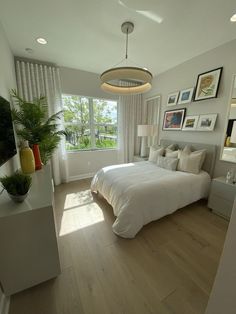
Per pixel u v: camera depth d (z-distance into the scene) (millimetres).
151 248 1719
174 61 3133
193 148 3047
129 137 4453
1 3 1655
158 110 3920
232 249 624
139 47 2578
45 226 1196
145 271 1446
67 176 3805
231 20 1933
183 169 2734
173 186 2201
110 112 4316
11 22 1971
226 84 2492
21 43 2473
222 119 2588
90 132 4109
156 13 1811
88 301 1196
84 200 2822
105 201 2777
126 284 1326
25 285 1232
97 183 2783
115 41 2402
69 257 1600
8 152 1537
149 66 3371
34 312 1126
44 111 2461
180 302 1190
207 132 2840
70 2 1662
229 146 2504
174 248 1722
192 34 2225
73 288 1290
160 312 1128
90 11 1788
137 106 4395
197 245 1767
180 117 3320
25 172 1918
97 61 3137
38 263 1242
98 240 1837
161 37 2291
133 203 1863
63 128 3525
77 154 3959
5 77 2043
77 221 2197
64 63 3246
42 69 3143
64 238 1869
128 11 1780
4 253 1114
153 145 3859
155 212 2012
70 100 3721
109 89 2422
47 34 2236
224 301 680
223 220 2234
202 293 1252
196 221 2211
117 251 1679
